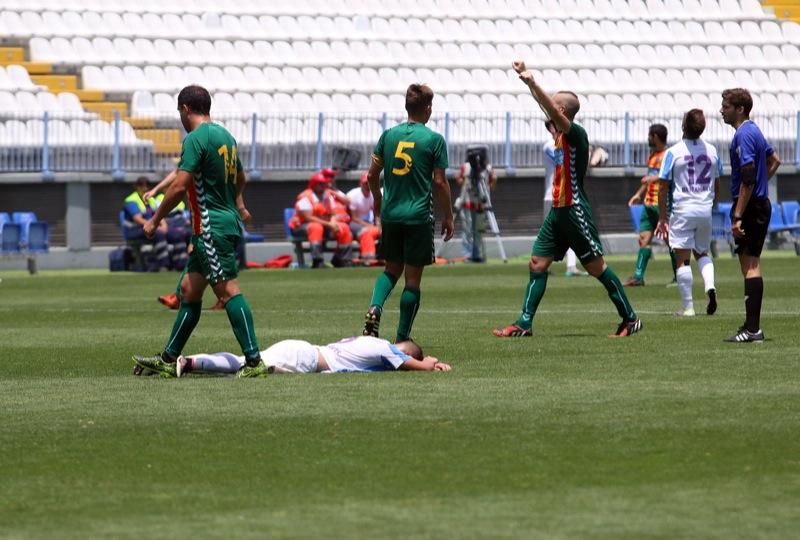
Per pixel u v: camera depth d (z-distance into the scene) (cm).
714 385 3350
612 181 12444
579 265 9812
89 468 2438
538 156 12356
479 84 13888
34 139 11112
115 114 11106
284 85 13250
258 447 2614
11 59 12625
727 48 15062
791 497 2155
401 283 8262
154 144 11356
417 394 3259
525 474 2342
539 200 12344
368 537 1920
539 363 3884
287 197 11581
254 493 2223
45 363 4153
